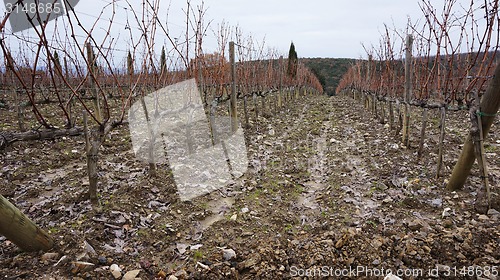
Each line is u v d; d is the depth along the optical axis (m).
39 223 3.65
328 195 4.79
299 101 22.05
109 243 3.32
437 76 5.66
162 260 3.16
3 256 2.94
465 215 3.67
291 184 5.31
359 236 3.31
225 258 3.12
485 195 3.70
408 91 6.78
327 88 55.03
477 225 3.39
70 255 2.96
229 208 4.38
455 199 4.11
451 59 4.71
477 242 3.06
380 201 4.39
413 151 6.55
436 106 5.01
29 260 2.83
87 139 3.73
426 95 5.80
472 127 3.79
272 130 9.59
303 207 4.45
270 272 2.88
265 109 13.98
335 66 67.50
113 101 15.31
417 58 7.19
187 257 3.18
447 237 3.15
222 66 7.80
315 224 3.89
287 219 4.02
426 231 3.38
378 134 8.89
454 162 5.50
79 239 3.20
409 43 6.63
